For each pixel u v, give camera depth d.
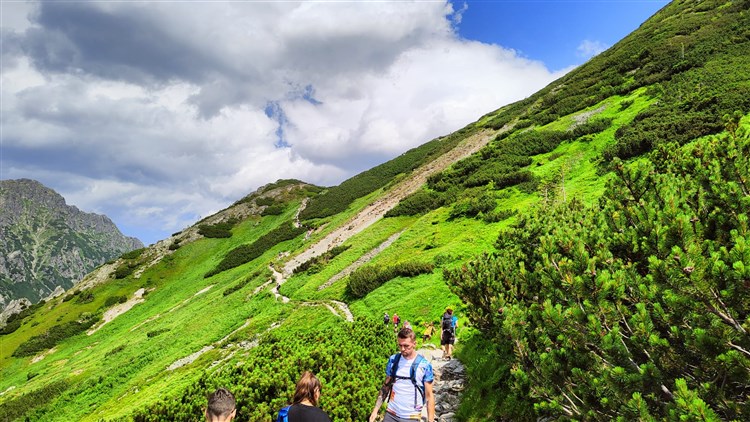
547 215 13.47
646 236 6.91
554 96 80.50
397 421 6.79
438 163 86.56
